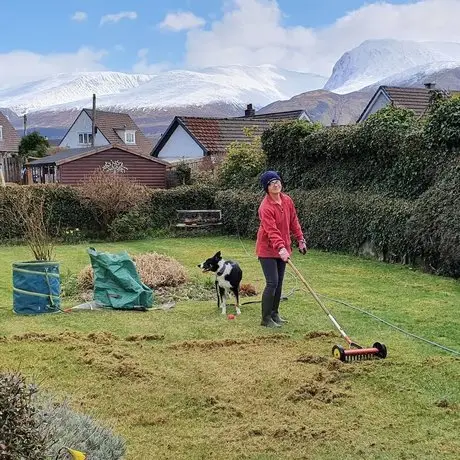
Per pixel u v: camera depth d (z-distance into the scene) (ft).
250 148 68.59
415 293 31.17
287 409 15.31
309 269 39.75
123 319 25.38
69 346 20.75
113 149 100.89
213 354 20.02
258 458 12.84
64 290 31.55
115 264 27.78
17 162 136.56
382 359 19.06
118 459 11.30
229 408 15.37
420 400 15.87
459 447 13.28
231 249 52.42
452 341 21.62
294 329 23.44
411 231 39.68
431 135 42.42
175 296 30.45
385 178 47.16
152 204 65.00
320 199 50.44
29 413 9.20
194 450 13.21
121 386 17.01
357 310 26.78
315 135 53.88
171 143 111.86
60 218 61.00
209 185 69.10
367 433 13.96
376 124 47.16
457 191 37.32
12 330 23.56
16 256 49.96
